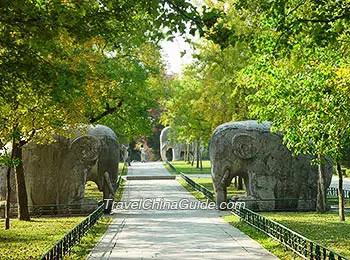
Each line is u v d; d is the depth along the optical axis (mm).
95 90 20797
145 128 36594
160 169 73625
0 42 11383
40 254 16844
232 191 41969
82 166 28109
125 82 30141
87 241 19266
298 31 12094
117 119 37312
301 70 17781
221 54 37156
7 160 19234
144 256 16391
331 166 28500
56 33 10609
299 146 18547
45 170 27828
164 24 11062
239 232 21719
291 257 15773
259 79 18859
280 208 28328
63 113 20094
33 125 20688
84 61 19125
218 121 39188
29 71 11688
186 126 44969
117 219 26609
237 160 28688
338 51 16016
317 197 27922
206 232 21750
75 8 11328
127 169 73375
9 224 23828
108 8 11977
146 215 28391
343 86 15828
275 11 12438
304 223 23219
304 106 17703
